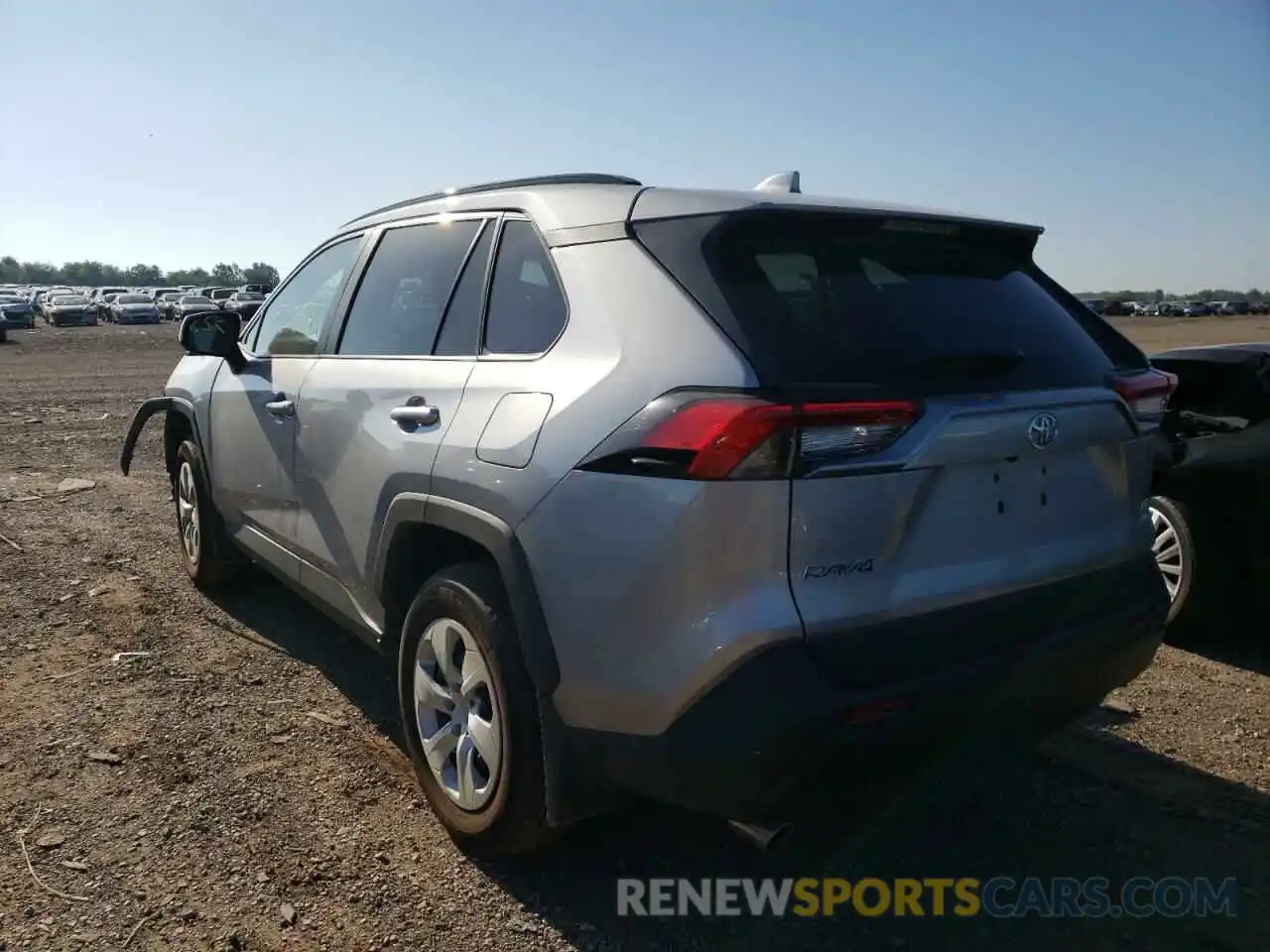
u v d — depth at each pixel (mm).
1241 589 4598
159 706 3945
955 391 2465
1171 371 5152
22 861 2895
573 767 2588
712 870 2979
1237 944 2688
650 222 2699
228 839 3039
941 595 2428
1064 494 2732
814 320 2443
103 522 6863
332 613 3832
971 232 2912
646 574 2344
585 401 2559
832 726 2205
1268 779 3543
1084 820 3275
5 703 3920
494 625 2764
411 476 3102
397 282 3693
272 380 4262
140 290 72812
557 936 2660
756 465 2211
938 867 3021
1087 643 2682
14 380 19141
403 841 3070
